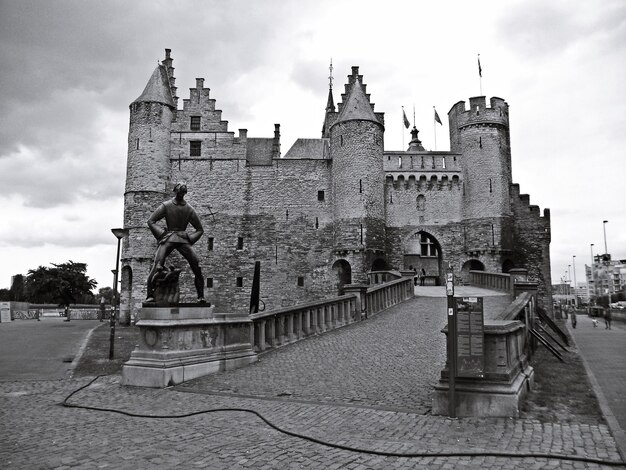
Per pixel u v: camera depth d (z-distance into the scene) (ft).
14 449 23.00
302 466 20.18
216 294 155.02
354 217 151.12
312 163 162.40
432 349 47.57
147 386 37.32
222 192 159.63
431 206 163.73
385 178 165.58
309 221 159.02
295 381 36.78
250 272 156.46
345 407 29.14
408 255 186.70
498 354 26.89
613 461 20.02
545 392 31.94
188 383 37.68
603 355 54.80
